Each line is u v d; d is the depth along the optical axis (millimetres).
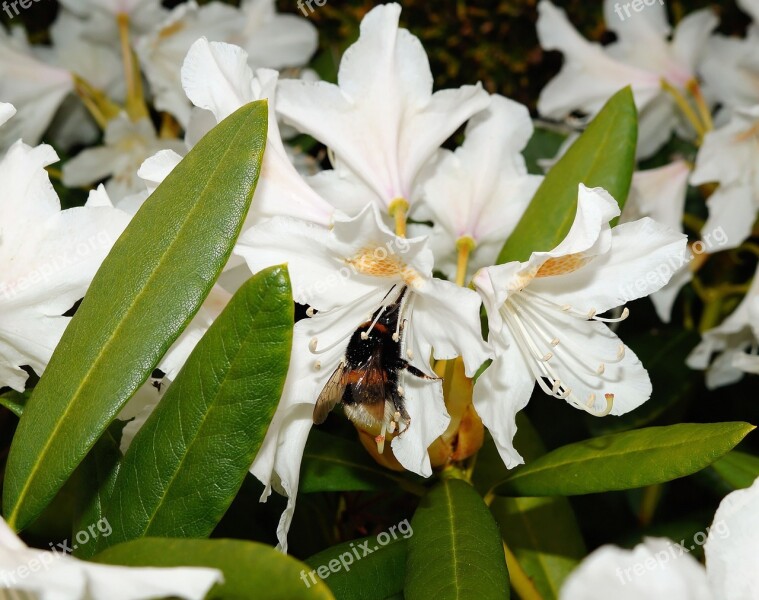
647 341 239
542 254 128
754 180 218
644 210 232
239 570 99
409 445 140
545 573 179
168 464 122
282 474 139
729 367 228
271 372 117
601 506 237
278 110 158
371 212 125
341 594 143
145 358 120
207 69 139
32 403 126
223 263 121
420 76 160
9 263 136
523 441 185
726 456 166
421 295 135
